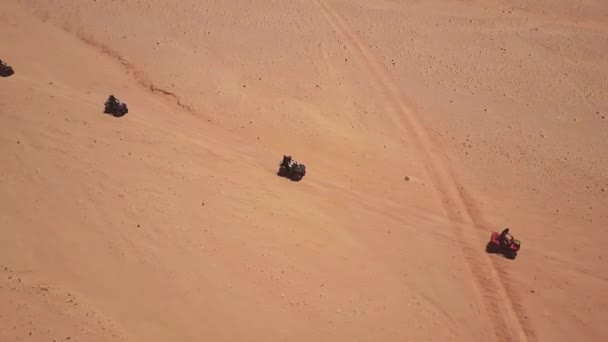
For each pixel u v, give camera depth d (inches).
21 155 695.1
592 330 557.3
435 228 657.6
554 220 682.8
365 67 948.0
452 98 886.4
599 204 709.3
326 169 732.7
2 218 609.9
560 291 594.9
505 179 740.7
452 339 536.1
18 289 539.8
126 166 690.8
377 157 762.2
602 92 908.6
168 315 526.0
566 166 766.5
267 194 676.1
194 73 904.3
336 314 543.8
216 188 674.8
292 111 836.6
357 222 653.9
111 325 513.0
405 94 890.7
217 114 815.1
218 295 547.8
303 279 573.9
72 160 692.7
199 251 589.6
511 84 922.1
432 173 742.5
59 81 858.8
